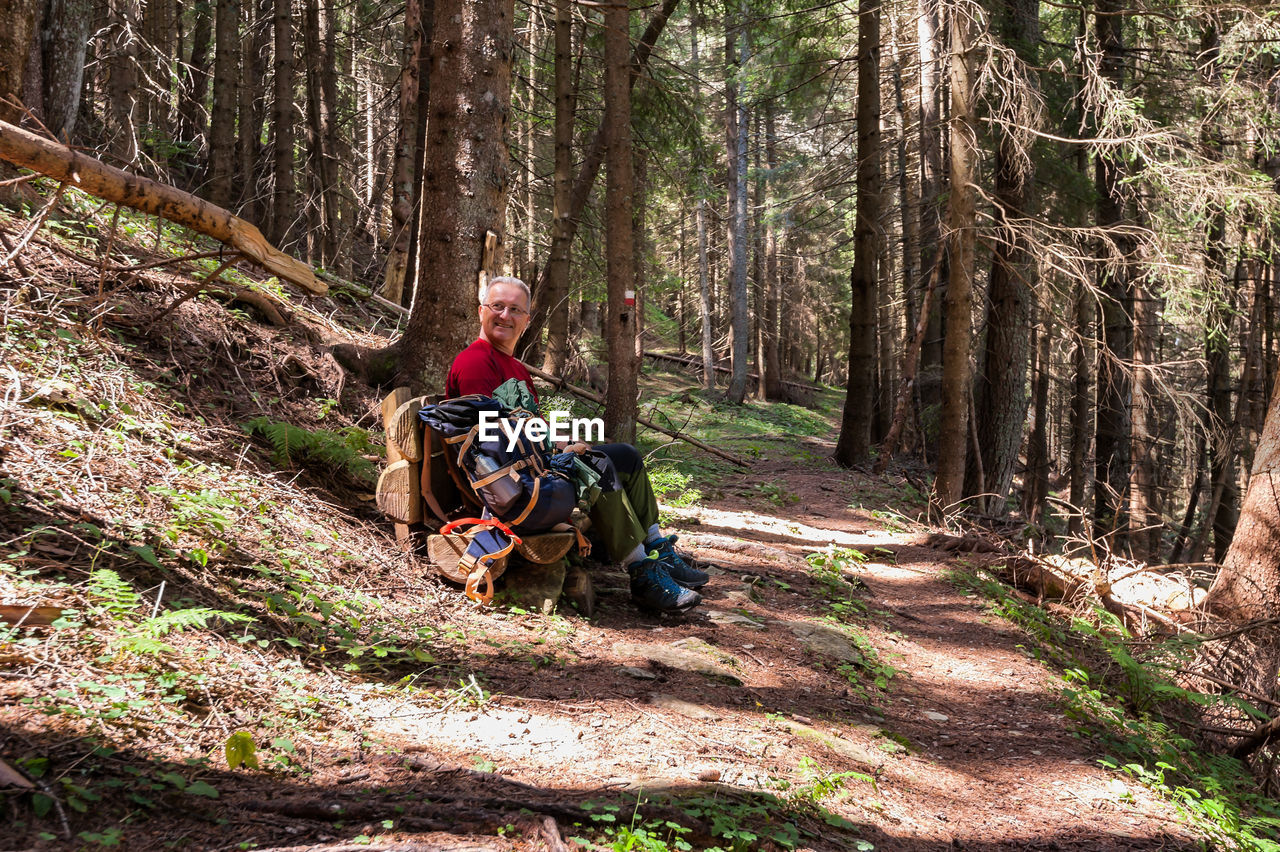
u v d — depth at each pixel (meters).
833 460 13.62
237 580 3.36
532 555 4.11
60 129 6.03
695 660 3.95
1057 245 9.45
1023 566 7.58
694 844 2.36
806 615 5.24
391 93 11.20
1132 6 11.94
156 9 13.99
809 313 36.19
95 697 2.30
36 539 2.98
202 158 14.87
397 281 8.91
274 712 2.59
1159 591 7.54
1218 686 6.49
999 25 11.98
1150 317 14.52
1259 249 10.13
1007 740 4.01
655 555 4.60
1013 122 9.52
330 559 3.93
